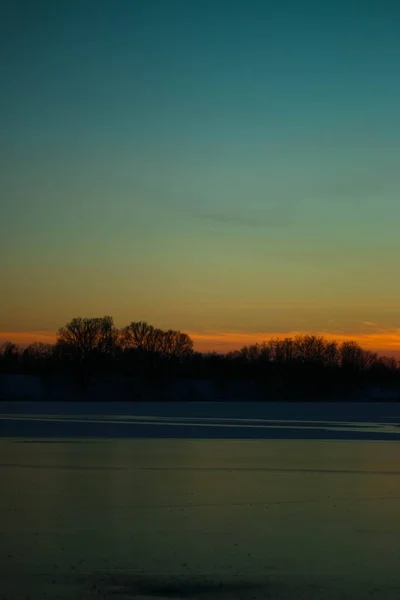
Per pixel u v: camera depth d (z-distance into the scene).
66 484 25.64
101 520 19.03
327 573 13.98
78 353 197.25
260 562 14.79
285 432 56.62
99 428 58.91
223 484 25.83
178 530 17.84
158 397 187.38
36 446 41.41
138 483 25.97
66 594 12.51
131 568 14.27
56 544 16.30
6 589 12.80
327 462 33.56
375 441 47.78
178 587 12.99
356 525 18.52
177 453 37.50
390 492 24.03
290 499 22.56
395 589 12.92
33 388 183.50
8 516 19.58
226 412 97.69
